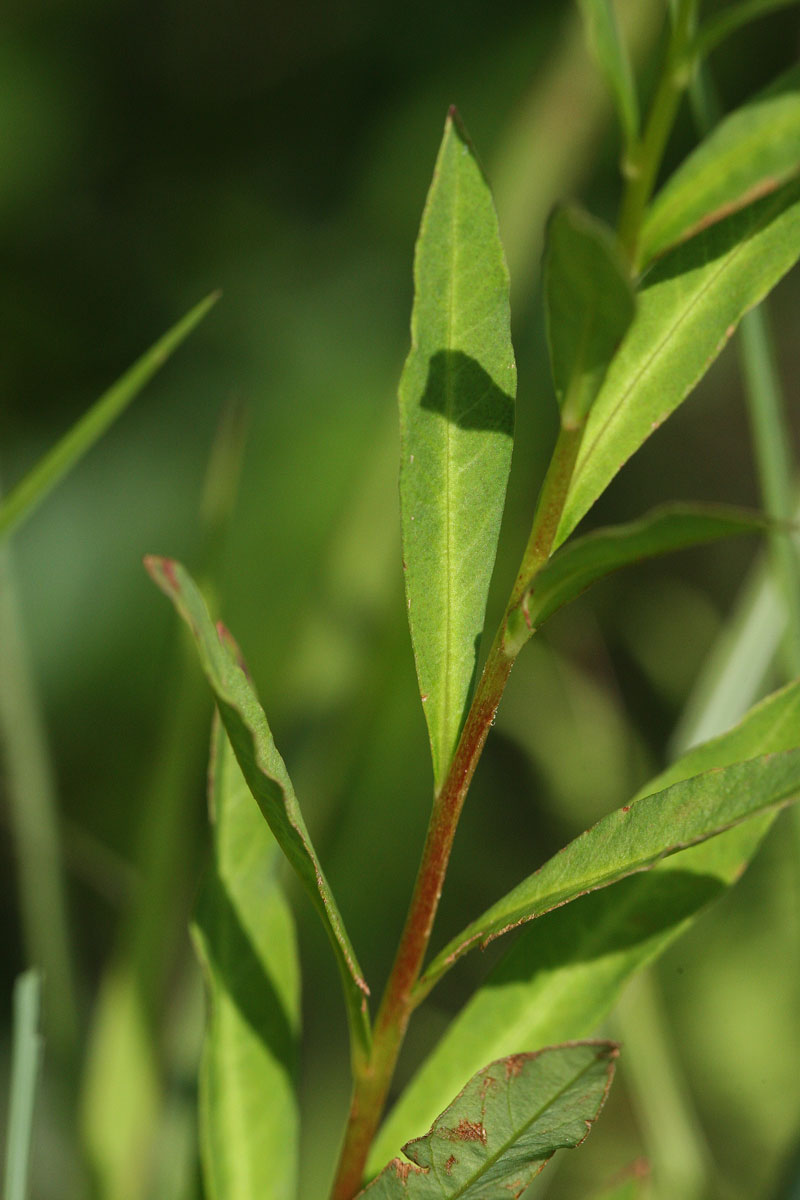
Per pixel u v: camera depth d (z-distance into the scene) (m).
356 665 0.52
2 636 0.46
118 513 0.92
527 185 0.60
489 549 0.37
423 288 0.37
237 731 0.35
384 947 0.78
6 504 0.41
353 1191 0.38
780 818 0.74
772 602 0.46
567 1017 0.39
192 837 0.52
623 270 0.34
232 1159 0.39
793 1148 0.43
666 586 0.89
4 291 0.96
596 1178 0.68
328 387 0.94
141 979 0.45
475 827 0.82
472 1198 0.37
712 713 0.46
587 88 0.59
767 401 0.45
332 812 0.54
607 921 0.39
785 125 0.35
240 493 0.91
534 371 0.82
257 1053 0.39
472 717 0.37
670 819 0.36
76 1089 0.46
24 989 0.40
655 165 0.35
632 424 0.37
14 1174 0.40
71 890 0.69
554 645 0.85
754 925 0.74
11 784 0.46
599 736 0.76
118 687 0.89
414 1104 0.39
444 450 0.37
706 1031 0.71
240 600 0.88
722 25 0.35
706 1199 0.48
